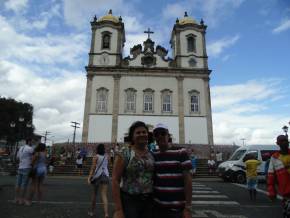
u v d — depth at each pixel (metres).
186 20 46.47
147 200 4.70
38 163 11.48
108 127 40.78
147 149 4.93
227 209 11.29
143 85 42.75
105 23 44.75
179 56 44.19
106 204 9.21
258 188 18.64
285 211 6.39
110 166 27.61
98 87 42.22
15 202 11.43
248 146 22.80
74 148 38.47
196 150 39.59
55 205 11.20
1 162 31.83
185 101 42.38
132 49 44.44
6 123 58.97
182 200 4.70
